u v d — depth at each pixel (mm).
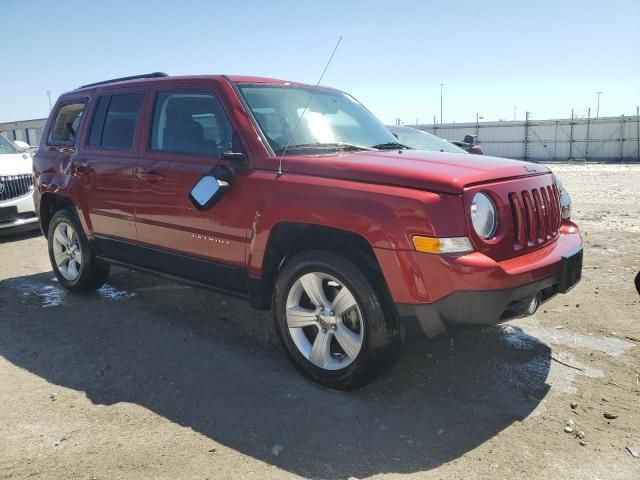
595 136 38781
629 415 3264
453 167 3428
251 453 2949
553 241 3758
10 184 8359
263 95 4262
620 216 10234
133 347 4348
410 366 3939
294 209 3523
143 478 2736
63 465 2842
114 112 5023
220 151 4090
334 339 3674
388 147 4453
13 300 5543
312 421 3248
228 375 3852
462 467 2809
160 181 4371
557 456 2887
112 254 5090
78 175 5219
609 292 5484
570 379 3727
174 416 3324
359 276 3336
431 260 3076
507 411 3338
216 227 4020
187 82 4406
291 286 3686
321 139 4180
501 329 4602
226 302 5410
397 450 2961
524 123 41094
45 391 3650
